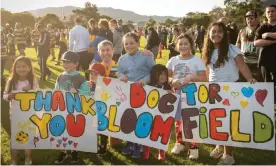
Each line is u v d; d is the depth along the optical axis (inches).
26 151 178.7
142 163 179.3
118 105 181.0
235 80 177.0
